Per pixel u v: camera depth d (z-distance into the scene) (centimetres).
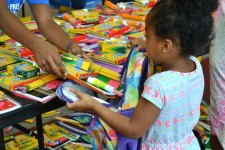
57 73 108
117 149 100
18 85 105
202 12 91
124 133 98
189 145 107
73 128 181
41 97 102
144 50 120
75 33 167
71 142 171
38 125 128
